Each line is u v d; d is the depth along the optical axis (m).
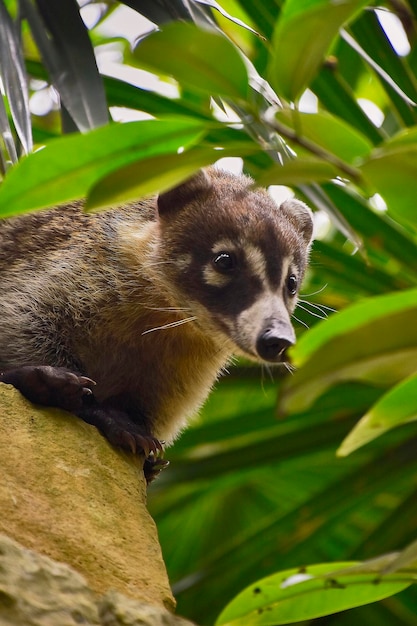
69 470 5.07
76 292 7.32
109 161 4.28
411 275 8.30
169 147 4.28
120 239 7.55
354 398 8.25
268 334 6.79
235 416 8.38
